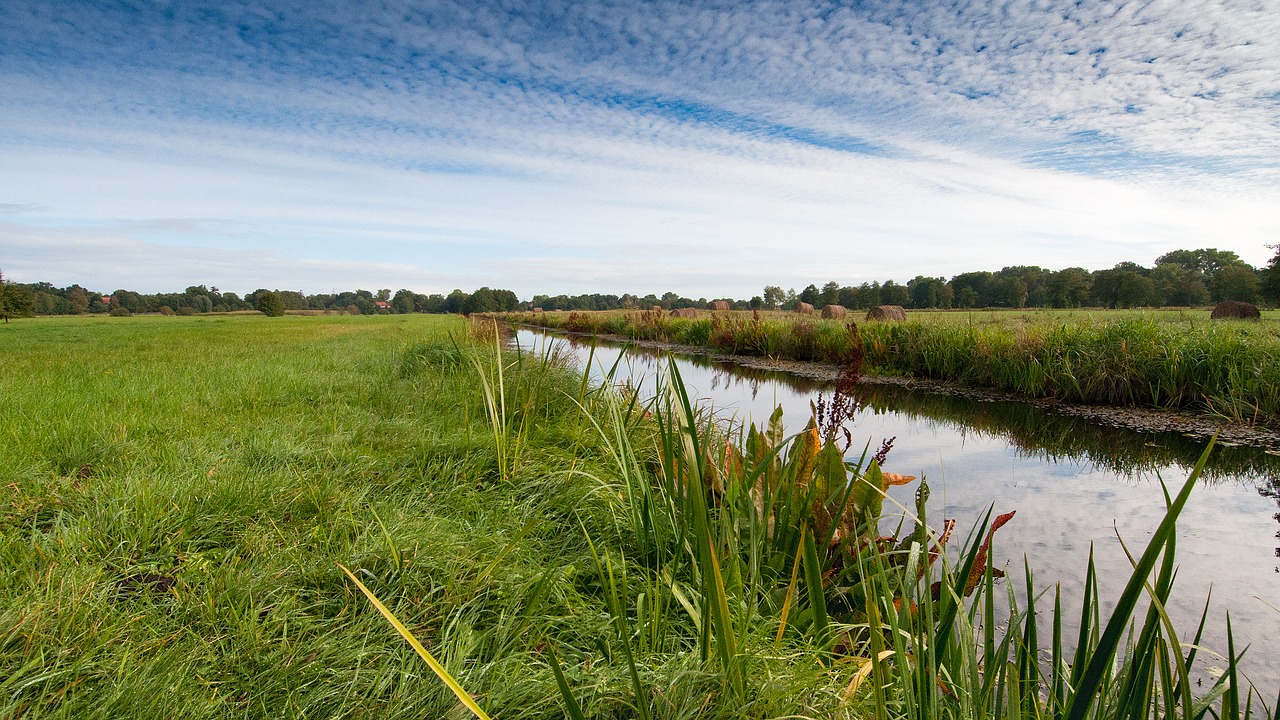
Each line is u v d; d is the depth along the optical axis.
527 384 4.51
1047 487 4.05
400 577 2.14
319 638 1.80
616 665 1.74
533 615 2.00
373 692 1.61
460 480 3.35
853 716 1.58
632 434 3.94
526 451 3.65
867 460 4.79
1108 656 1.09
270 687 1.61
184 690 1.55
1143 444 5.35
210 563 2.17
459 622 1.92
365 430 4.20
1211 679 1.99
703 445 2.87
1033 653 1.55
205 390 5.78
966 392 8.51
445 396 5.59
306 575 2.14
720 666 1.62
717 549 2.25
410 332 20.86
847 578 2.47
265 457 3.43
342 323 35.28
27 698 1.49
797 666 1.72
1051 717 1.49
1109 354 7.58
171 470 3.07
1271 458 4.78
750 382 9.79
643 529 2.50
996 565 2.84
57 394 5.37
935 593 2.34
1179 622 2.35
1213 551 2.98
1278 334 7.34
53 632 1.69
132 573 2.12
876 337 11.30
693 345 17.88
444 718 1.50
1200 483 4.15
